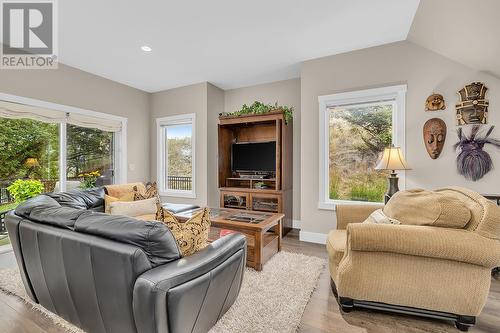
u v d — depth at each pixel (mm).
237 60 3615
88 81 3969
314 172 3547
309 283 2197
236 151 4613
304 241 3564
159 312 1086
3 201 3158
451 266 1595
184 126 4840
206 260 1326
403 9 2432
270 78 4375
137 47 3191
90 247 1258
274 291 2055
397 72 3059
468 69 2740
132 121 4695
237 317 1695
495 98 2643
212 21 2627
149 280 1094
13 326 1622
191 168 4754
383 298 1718
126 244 1199
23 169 3340
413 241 1557
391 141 3209
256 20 2619
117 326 1248
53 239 1448
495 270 2379
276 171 3869
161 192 4965
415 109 2971
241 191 4156
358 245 1654
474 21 2164
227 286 1550
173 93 4816
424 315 1693
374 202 3297
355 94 3268
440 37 2613
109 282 1204
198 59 3561
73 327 1607
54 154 3639
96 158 4207
